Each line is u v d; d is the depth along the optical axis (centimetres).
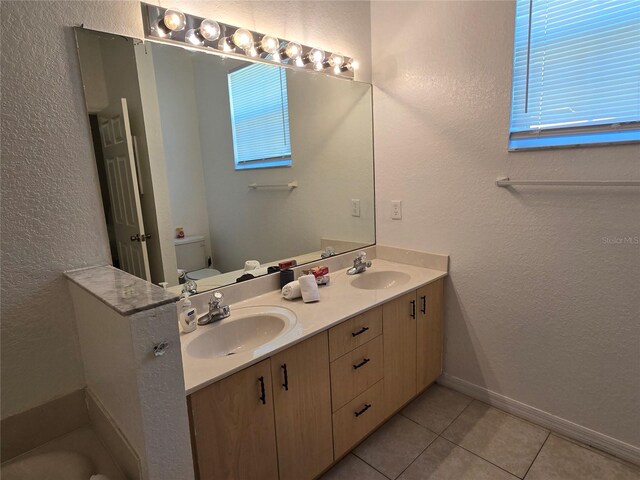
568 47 160
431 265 219
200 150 165
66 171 126
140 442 95
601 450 174
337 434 160
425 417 202
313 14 197
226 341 153
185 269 165
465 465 169
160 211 155
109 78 135
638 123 147
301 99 200
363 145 231
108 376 110
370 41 225
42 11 118
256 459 131
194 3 155
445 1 191
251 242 189
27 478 109
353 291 188
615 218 156
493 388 207
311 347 144
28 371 123
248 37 164
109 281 116
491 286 197
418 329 201
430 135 206
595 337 169
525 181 172
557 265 174
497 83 178
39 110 119
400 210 228
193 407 111
